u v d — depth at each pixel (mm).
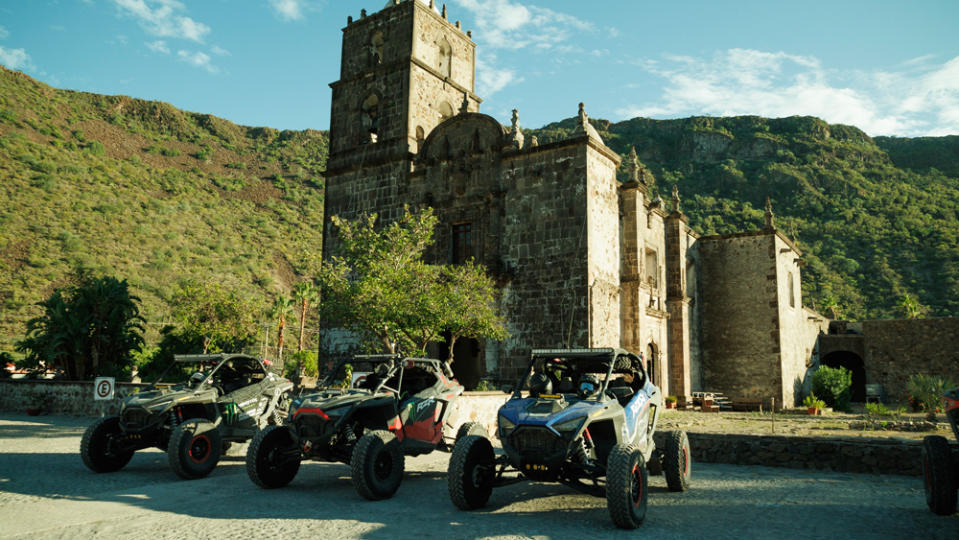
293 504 8672
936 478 7703
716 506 8562
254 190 168875
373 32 30938
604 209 24812
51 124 151500
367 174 29500
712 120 190500
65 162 122188
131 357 31297
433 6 31359
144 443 11609
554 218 24031
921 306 95250
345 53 31719
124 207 108250
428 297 19625
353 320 20734
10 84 169125
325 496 9281
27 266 75250
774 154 170000
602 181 24859
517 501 8836
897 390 38312
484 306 21266
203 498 9125
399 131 28953
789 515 7988
